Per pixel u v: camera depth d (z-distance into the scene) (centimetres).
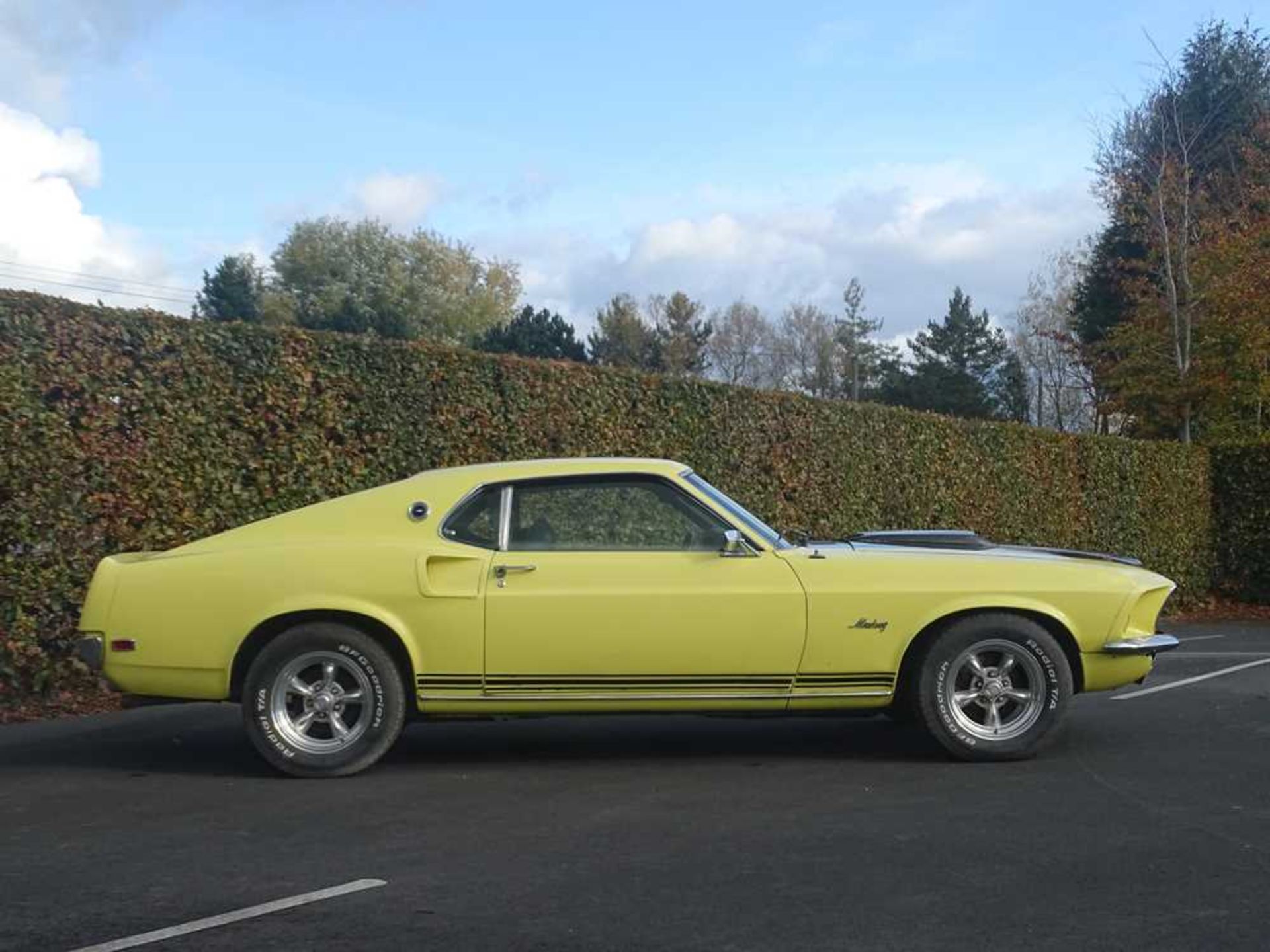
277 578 613
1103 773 627
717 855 486
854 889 445
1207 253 2227
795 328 6625
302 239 5741
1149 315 2372
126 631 614
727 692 629
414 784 610
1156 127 2353
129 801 577
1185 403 2328
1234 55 3086
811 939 396
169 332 837
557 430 1065
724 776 625
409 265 5856
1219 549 1872
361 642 615
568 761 664
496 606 614
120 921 415
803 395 1315
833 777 620
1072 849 492
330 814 551
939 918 414
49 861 482
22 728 751
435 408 977
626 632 616
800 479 1296
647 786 604
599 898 436
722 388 1218
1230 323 2162
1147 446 1772
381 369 945
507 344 4559
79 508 797
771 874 461
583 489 643
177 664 612
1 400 756
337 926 409
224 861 481
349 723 625
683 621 619
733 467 1224
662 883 452
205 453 853
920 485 1452
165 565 620
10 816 549
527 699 622
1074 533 1662
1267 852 488
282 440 890
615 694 623
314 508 643
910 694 651
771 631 623
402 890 445
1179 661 1127
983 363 6200
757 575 628
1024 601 639
